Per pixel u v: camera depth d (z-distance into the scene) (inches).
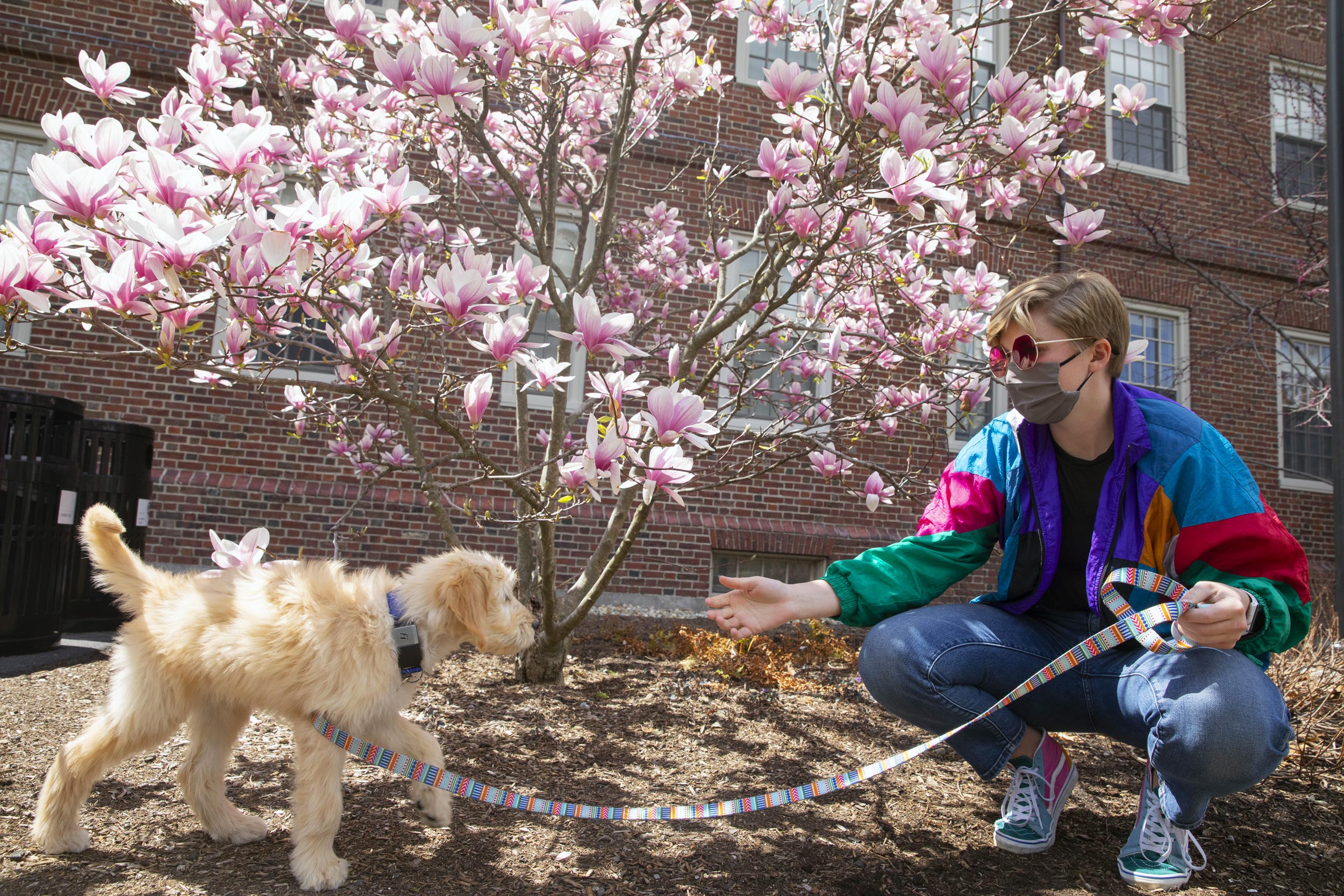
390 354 97.8
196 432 270.4
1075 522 89.7
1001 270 339.0
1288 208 377.1
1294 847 96.5
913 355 147.6
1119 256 386.0
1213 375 398.6
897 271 153.2
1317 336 419.2
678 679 162.1
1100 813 103.5
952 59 103.3
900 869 86.4
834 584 92.4
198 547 265.0
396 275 92.8
